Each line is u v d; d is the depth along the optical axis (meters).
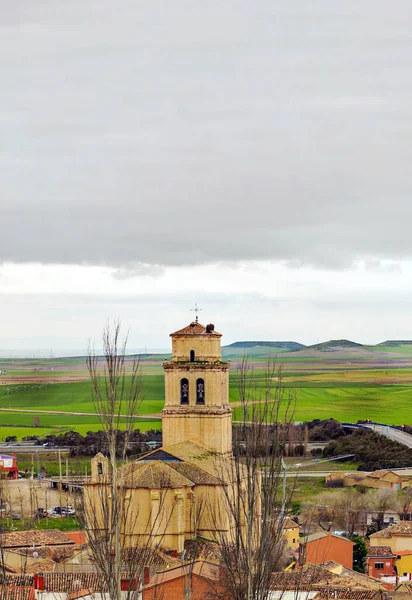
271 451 98.00
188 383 193.88
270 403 102.56
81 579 146.75
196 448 188.25
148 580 131.38
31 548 177.12
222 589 122.12
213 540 165.00
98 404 93.94
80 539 190.00
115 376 90.44
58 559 167.50
